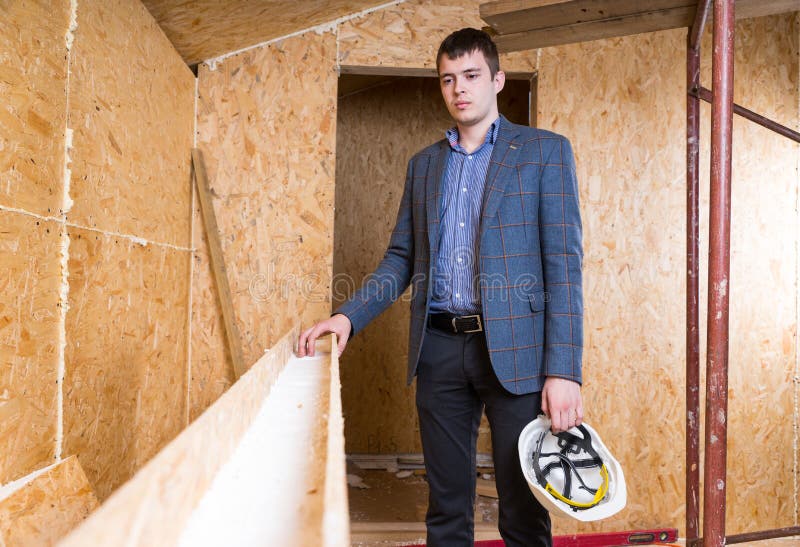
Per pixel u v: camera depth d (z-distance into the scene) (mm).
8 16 1108
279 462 532
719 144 1188
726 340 1227
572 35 1919
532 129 1491
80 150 1393
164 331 2066
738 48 2523
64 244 1317
